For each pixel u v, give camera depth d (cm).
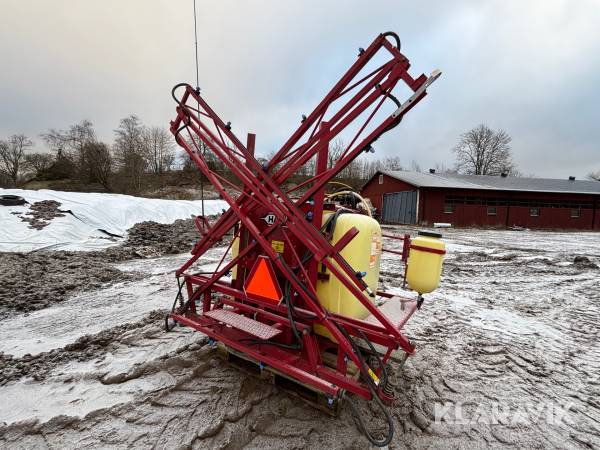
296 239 254
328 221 253
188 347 316
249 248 268
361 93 209
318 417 227
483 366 318
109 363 286
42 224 857
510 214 2334
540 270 795
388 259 923
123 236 985
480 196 2305
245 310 266
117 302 462
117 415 222
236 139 251
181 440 202
